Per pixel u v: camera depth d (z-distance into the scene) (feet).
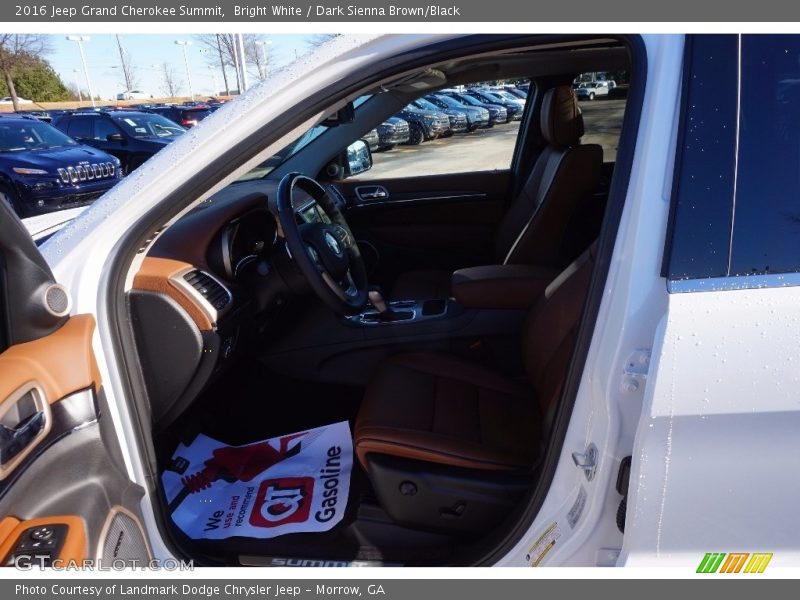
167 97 104.01
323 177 10.24
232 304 5.29
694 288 3.01
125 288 4.40
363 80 3.80
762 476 3.05
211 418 6.52
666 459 3.03
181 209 4.13
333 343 7.02
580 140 8.13
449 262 10.34
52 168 25.63
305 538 4.86
